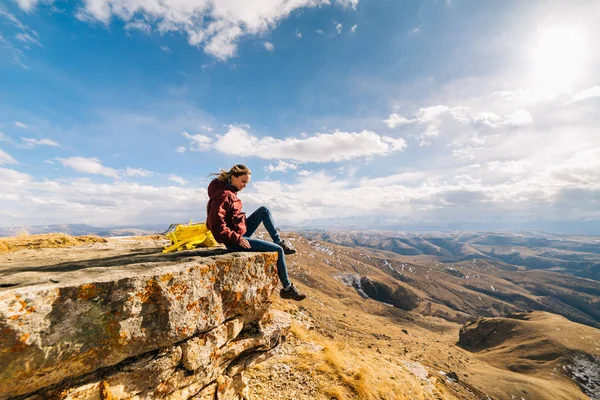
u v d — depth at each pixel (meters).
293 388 10.33
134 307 3.70
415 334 187.50
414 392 14.05
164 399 4.42
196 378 4.93
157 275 3.92
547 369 147.12
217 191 5.59
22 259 4.92
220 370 5.67
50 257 5.11
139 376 4.04
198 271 4.52
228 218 5.73
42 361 2.98
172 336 4.17
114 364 3.76
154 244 8.20
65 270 3.88
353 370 12.72
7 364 2.75
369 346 97.38
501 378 121.00
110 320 3.50
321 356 13.13
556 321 199.62
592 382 137.25
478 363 145.12
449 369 116.69
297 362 12.19
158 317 4.01
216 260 4.91
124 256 5.26
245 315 5.89
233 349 5.73
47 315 2.97
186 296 4.32
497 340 195.88
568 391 122.56
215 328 5.11
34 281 3.19
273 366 11.56
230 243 5.51
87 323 3.31
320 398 10.09
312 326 20.75
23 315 2.77
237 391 6.39
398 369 16.61
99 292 3.37
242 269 5.34
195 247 6.67
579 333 176.62
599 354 155.38
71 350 3.19
